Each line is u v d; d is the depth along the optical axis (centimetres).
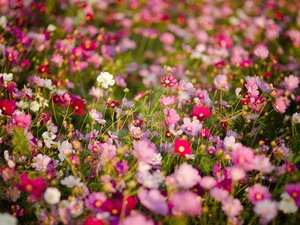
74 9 326
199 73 273
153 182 175
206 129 199
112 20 337
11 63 233
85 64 261
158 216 172
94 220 161
